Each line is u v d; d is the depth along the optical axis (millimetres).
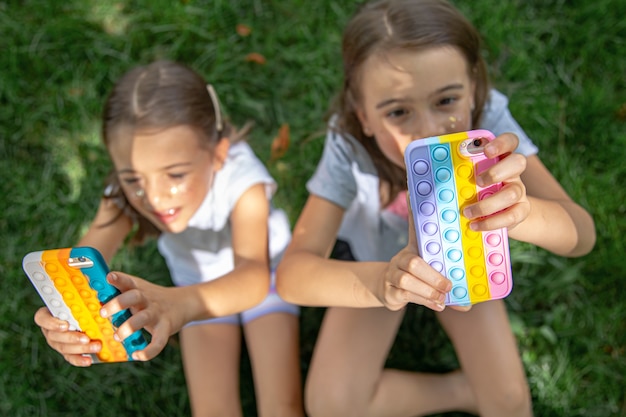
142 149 1467
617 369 1786
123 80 1553
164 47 2148
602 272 1862
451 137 1065
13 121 2082
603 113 1992
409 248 1174
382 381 1624
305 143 2043
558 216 1320
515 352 1555
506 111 1610
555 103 2014
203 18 2160
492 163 1074
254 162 1679
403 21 1359
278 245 1785
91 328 1308
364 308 1603
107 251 1649
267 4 2168
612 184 1923
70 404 1857
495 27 2057
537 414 1754
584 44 2062
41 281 1222
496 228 1073
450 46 1352
